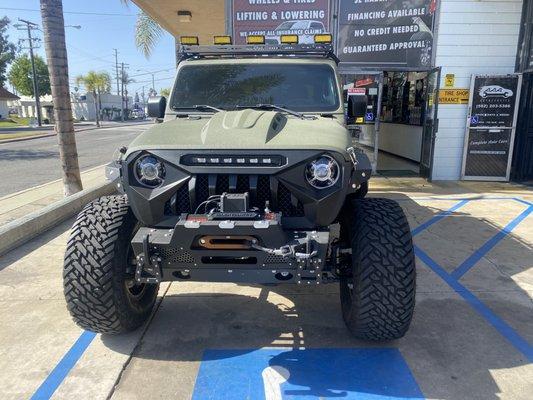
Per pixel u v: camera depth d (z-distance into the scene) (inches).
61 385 123.6
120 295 135.0
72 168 347.3
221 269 121.8
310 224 120.4
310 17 402.0
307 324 155.8
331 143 121.0
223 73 186.7
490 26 402.3
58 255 225.9
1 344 143.9
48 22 319.9
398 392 120.3
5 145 952.9
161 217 121.9
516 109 405.1
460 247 231.8
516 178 423.5
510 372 128.7
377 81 422.6
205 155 118.2
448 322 155.7
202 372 129.3
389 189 385.7
